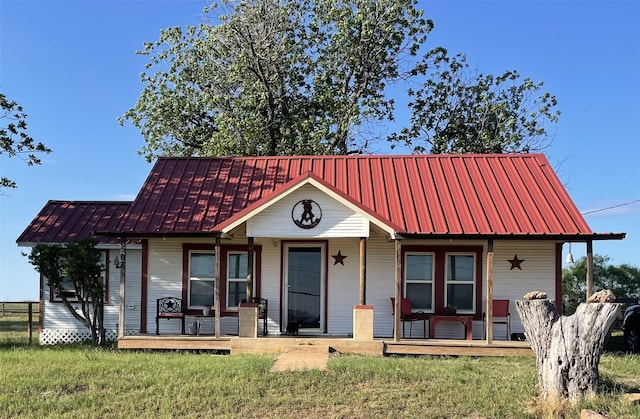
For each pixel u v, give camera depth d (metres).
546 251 17.23
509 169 18.72
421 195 17.62
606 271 29.95
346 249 17.59
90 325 17.38
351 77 31.12
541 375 9.85
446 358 14.77
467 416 9.42
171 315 17.09
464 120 32.22
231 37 29.19
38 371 12.36
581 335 9.46
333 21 30.36
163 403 10.20
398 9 29.80
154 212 17.23
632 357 14.53
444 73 32.16
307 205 15.42
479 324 17.03
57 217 20.88
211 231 15.59
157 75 30.62
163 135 30.94
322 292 17.53
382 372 11.62
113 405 10.20
